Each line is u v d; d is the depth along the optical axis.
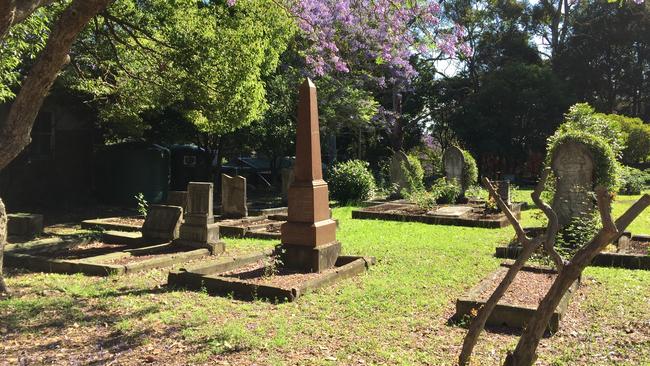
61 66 7.06
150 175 19.80
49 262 8.55
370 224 14.11
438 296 6.75
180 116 21.16
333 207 18.84
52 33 6.85
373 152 35.22
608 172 9.43
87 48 14.33
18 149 7.14
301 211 8.27
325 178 21.50
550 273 7.34
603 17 35.81
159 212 10.70
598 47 36.38
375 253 9.74
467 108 34.12
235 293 6.91
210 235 10.03
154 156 19.89
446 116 38.06
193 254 9.42
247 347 4.94
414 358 4.69
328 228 8.48
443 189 18.38
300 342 5.09
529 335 2.97
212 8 15.26
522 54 37.41
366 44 22.36
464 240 11.30
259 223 13.64
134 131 18.30
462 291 7.01
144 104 16.06
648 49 36.41
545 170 3.34
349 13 20.27
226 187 15.04
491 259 9.14
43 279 7.89
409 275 7.94
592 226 8.81
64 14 6.76
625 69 37.09
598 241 2.79
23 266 8.79
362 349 4.89
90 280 7.82
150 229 10.63
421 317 5.90
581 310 6.04
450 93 37.25
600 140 9.62
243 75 14.06
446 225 13.91
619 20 35.38
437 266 8.58
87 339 5.22
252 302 6.54
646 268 8.30
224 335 5.24
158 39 14.09
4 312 6.08
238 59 13.99
